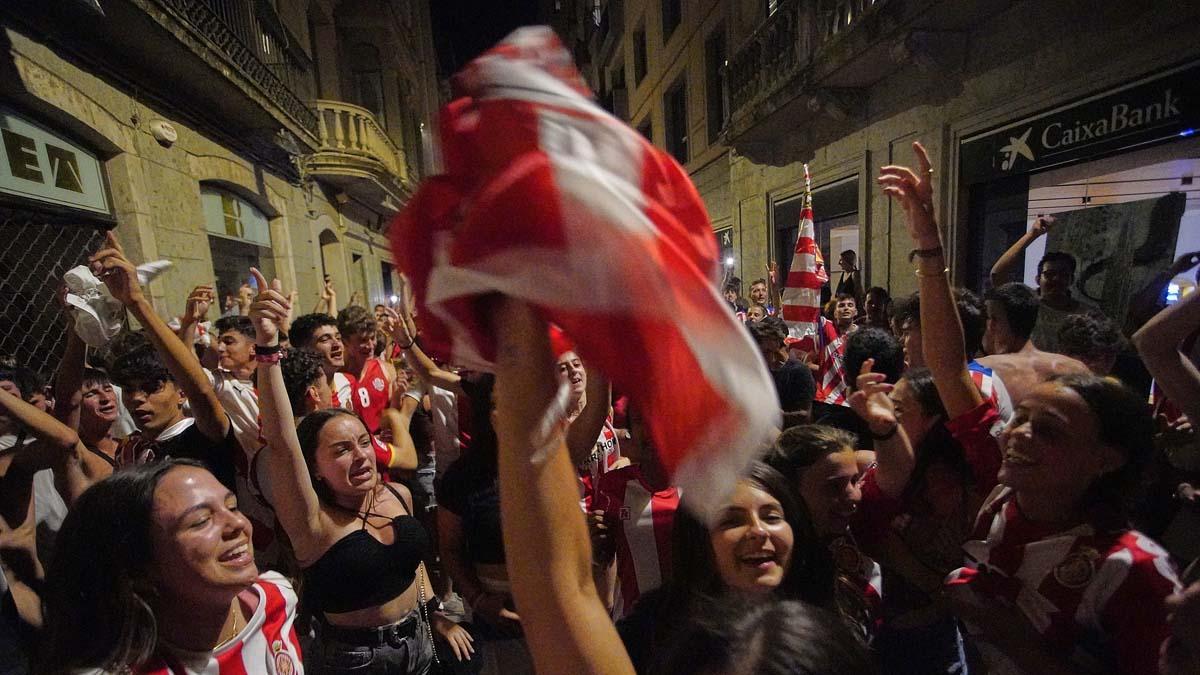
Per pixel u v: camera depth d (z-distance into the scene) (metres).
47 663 1.09
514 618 2.01
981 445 1.61
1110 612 1.16
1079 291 4.17
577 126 0.52
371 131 10.79
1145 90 3.67
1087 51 4.04
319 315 3.46
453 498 2.09
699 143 12.48
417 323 0.56
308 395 2.56
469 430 3.12
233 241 7.02
